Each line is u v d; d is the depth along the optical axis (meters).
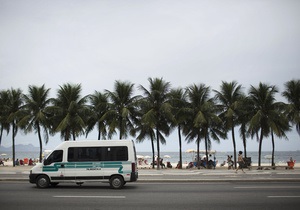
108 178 16.42
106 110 42.50
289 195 13.54
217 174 26.73
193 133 44.84
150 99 41.41
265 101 39.97
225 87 42.59
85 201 12.20
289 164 37.09
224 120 42.94
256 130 41.09
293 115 39.09
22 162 54.25
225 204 11.44
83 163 16.59
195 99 43.06
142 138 42.91
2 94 46.78
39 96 43.88
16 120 45.69
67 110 42.34
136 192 14.88
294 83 40.41
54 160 16.78
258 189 15.65
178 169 39.47
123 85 42.03
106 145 16.72
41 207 10.96
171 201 12.14
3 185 18.16
